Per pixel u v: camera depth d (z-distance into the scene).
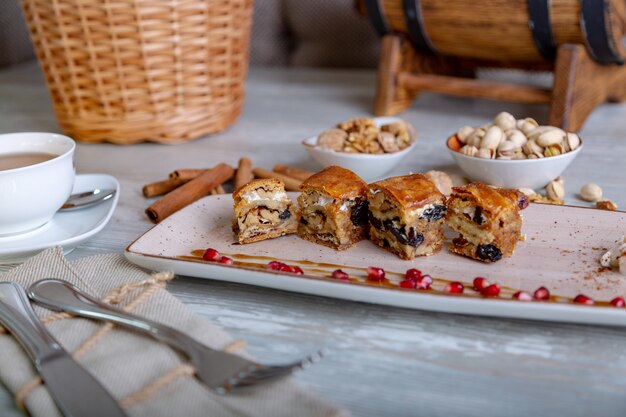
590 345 0.50
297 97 1.08
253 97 1.09
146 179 0.78
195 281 0.58
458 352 0.50
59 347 0.48
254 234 0.63
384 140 0.75
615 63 0.90
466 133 0.75
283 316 0.54
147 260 0.57
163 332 0.49
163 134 0.87
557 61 0.85
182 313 0.52
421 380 0.48
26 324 0.50
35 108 1.03
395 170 0.79
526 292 0.54
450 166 0.80
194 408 0.44
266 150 0.86
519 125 0.74
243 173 0.74
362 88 1.13
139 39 0.80
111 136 0.86
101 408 0.44
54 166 0.60
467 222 0.59
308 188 0.62
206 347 0.48
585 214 0.64
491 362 0.49
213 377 0.45
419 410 0.46
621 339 0.50
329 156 0.74
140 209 0.71
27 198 0.59
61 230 0.63
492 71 1.25
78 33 0.79
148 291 0.54
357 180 0.62
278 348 0.50
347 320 0.53
